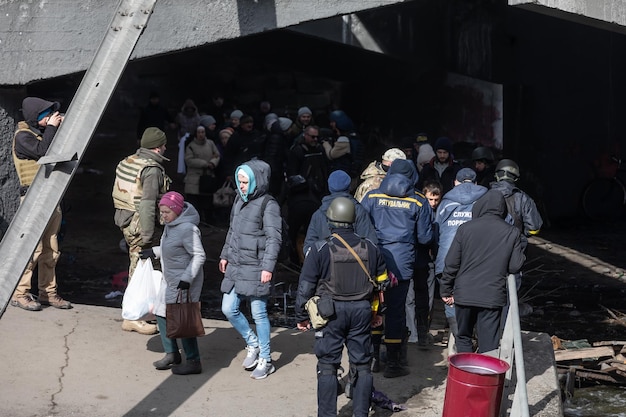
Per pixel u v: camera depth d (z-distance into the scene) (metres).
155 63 28.48
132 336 8.36
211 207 16.27
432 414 6.92
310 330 9.04
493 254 6.84
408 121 21.45
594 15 9.70
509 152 19.69
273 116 17.62
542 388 7.42
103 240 14.92
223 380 7.48
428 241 7.69
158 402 6.98
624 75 19.33
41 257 8.88
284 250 12.14
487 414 5.94
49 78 9.49
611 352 9.35
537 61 19.52
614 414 8.34
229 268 7.47
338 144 14.23
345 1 9.55
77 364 7.60
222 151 16.78
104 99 5.52
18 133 8.31
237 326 7.59
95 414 6.69
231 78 27.86
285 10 9.56
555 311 12.30
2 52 9.32
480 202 7.04
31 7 9.33
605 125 19.47
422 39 19.97
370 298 6.38
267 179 7.25
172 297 7.27
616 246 16.64
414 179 7.93
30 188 5.17
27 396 6.89
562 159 19.62
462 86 20.20
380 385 7.51
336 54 22.22
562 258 15.56
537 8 9.21
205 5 9.52
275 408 6.95
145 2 5.98
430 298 8.77
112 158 22.06
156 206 8.06
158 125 19.77
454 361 6.16
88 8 9.42
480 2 19.86
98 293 11.85
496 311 6.91
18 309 8.73
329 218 6.46
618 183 19.12
